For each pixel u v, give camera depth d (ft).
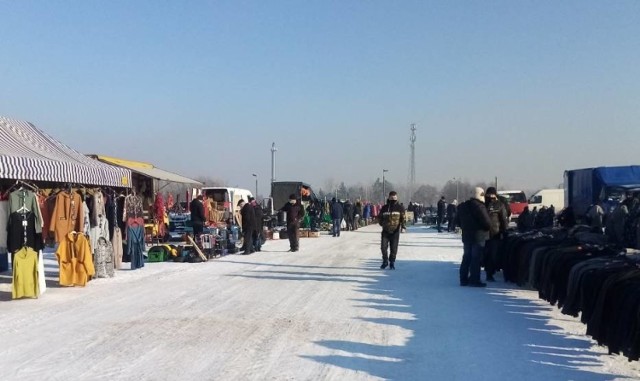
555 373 20.49
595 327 20.84
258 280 43.45
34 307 32.76
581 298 23.40
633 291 19.26
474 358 22.31
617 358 22.35
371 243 82.64
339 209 100.89
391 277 44.96
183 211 95.35
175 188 144.97
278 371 20.63
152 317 29.84
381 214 50.67
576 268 24.29
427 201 388.37
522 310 31.63
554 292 28.17
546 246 33.04
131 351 23.31
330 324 28.07
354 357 22.36
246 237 65.05
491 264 42.29
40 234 35.94
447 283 41.73
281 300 34.68
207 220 72.08
